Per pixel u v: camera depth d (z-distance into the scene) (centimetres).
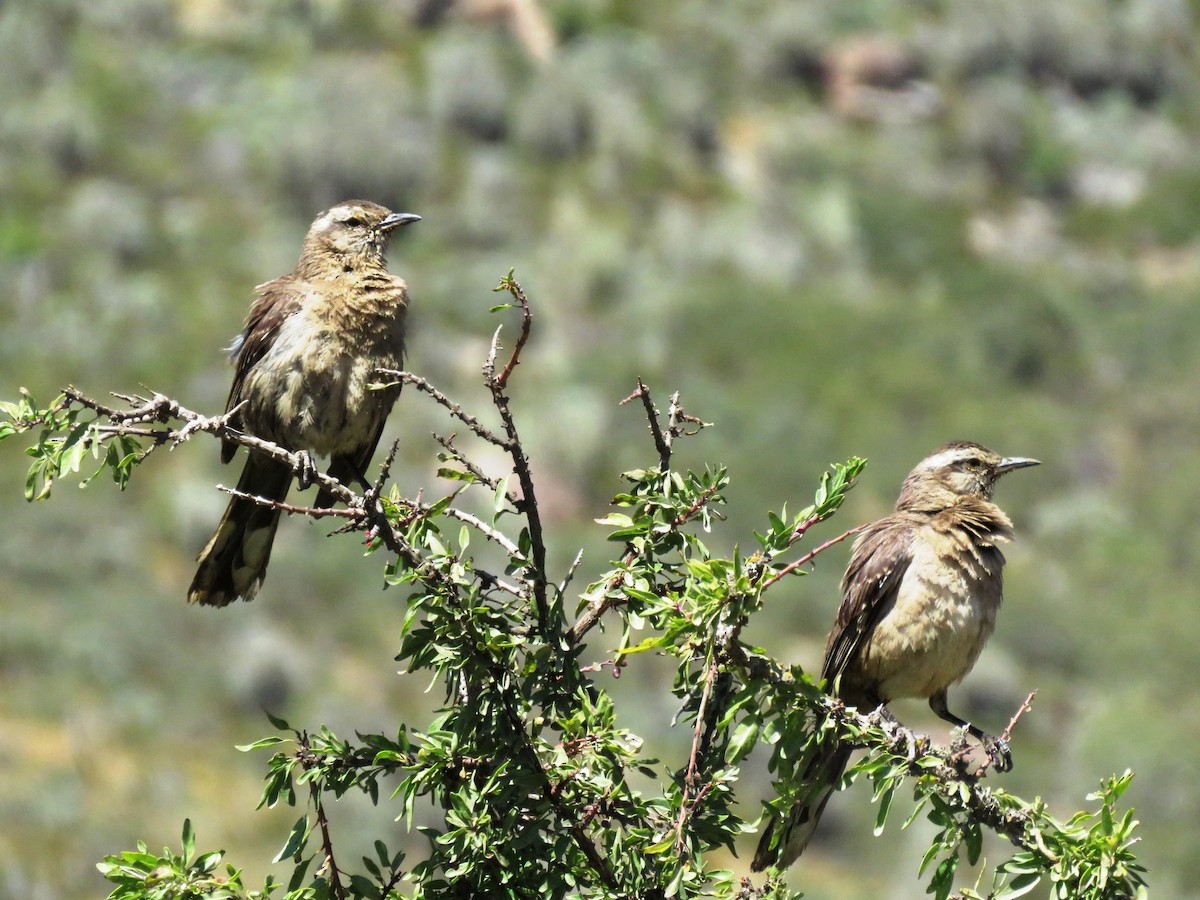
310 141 4966
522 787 561
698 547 602
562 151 5441
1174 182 6128
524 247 4934
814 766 681
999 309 4975
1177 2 7369
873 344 4728
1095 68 6712
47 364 3844
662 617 567
